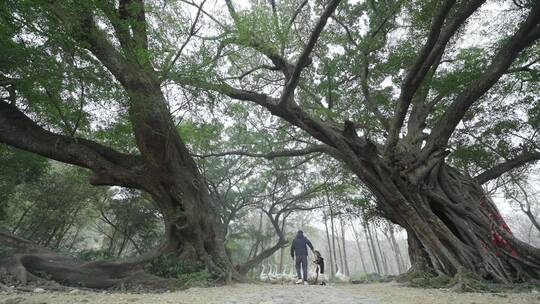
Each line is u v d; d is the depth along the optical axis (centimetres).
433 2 1289
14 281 774
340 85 1697
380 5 1469
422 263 1163
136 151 1330
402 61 1488
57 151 1066
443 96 1516
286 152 1670
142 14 916
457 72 1391
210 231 1154
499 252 1097
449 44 1516
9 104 1032
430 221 1160
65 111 927
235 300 546
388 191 1215
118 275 934
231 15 1157
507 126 1522
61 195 2022
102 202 2300
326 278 1231
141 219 2217
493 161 1588
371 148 1244
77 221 2606
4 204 1827
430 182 1291
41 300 494
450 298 610
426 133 1501
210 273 1010
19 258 852
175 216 1096
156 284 890
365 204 1648
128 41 888
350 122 1289
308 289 817
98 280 891
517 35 1046
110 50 954
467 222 1205
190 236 1086
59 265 894
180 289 851
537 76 1356
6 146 1338
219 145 2033
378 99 1633
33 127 1069
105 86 763
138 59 858
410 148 1420
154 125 1016
